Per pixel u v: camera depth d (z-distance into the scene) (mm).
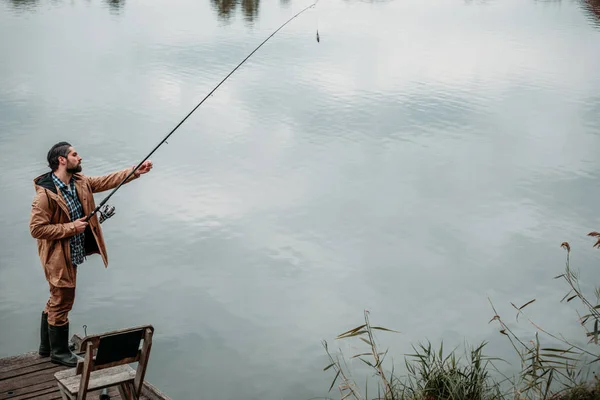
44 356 5113
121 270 8883
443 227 10211
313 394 6672
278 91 16656
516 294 8438
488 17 28188
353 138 13695
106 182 5000
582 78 18391
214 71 18406
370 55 20672
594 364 6559
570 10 29938
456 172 12195
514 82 17906
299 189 11383
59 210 4648
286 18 27156
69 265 4789
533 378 4672
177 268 8977
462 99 16281
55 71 18359
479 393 4496
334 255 9383
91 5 30109
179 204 10727
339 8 30547
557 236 9938
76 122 14281
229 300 8273
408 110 15469
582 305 8125
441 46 22172
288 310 8102
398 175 12039
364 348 7371
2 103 15461
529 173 12156
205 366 7086
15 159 12180
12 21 25688
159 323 7805
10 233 9648
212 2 31734
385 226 10203
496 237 9914
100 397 4555
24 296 8188
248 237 9797
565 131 14336
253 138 13570
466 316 7988
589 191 11453
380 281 8734
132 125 14172
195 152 12797
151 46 21281
